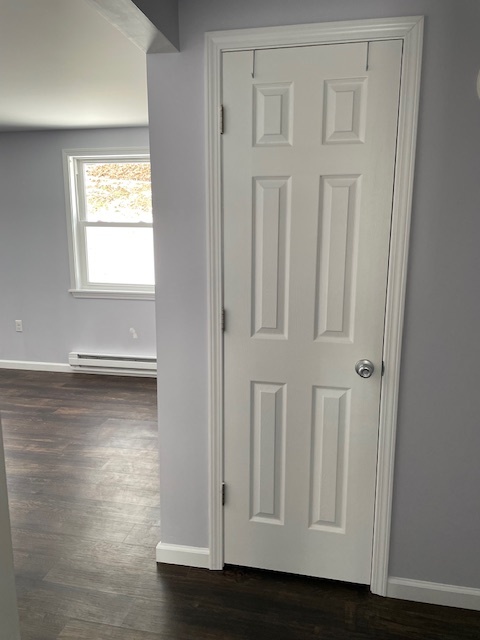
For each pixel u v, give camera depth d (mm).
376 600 1926
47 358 4922
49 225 4656
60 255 4695
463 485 1829
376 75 1628
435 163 1650
